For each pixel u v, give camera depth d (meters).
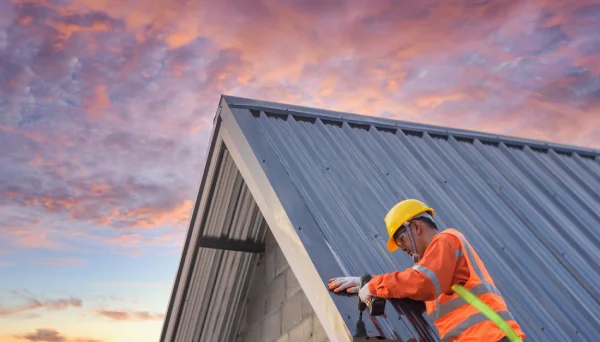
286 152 5.73
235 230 7.64
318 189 5.34
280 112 6.54
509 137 8.28
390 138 7.10
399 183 6.08
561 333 4.67
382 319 3.98
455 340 3.67
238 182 6.95
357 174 5.89
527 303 4.87
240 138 5.86
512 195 6.74
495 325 3.54
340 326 3.91
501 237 5.77
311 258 4.35
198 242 7.54
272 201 5.04
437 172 6.52
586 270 5.76
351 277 4.14
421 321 4.09
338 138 6.60
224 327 8.70
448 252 3.67
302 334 6.80
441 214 5.74
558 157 8.20
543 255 5.76
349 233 4.88
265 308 7.86
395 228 4.16
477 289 3.65
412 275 3.60
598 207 7.21
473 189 6.50
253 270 8.28
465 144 7.71
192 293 8.16
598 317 5.11
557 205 6.90
